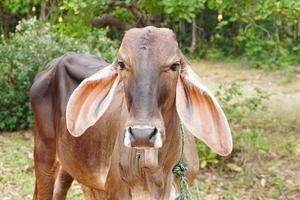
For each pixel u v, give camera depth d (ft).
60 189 16.39
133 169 11.40
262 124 30.86
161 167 11.31
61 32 30.01
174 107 11.10
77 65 14.89
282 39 47.67
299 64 52.75
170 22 31.35
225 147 11.04
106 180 12.57
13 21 45.62
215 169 24.41
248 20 25.62
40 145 15.51
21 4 30.73
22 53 30.19
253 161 24.97
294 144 27.12
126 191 11.89
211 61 60.54
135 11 28.07
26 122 31.09
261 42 40.96
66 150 14.46
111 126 12.87
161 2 25.02
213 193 22.27
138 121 9.84
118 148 11.92
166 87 10.43
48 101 15.30
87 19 27.68
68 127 11.53
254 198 21.98
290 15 24.90
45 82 15.38
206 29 64.54
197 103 11.04
